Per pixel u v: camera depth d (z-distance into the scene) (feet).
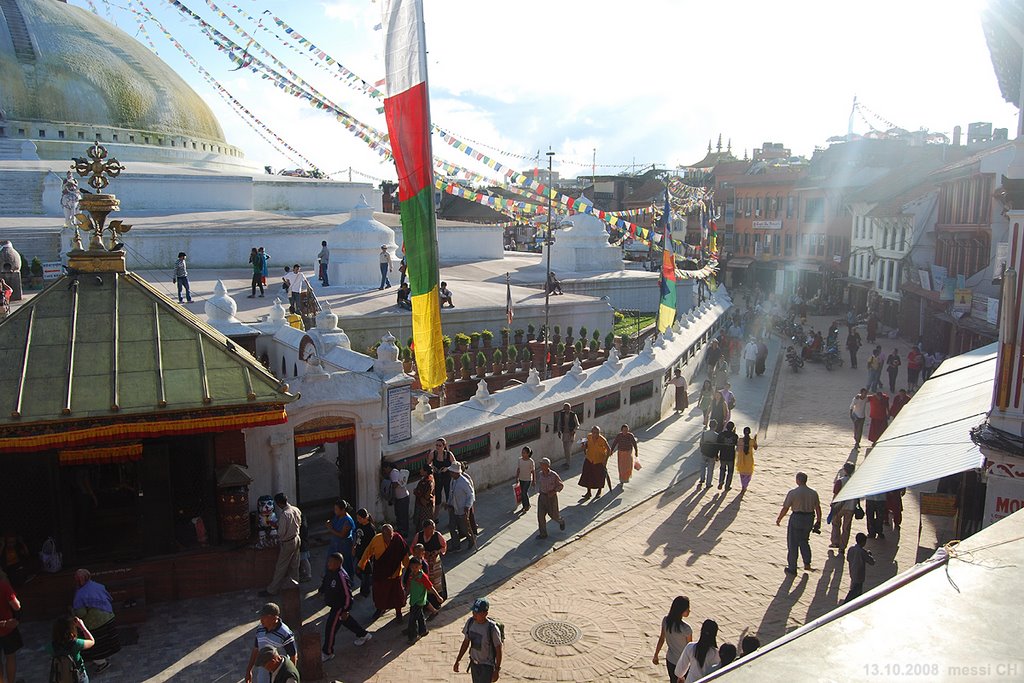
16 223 111.34
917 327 140.87
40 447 34.40
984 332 97.25
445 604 39.86
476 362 77.25
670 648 30.53
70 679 27.99
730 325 143.54
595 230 144.56
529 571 43.78
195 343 39.96
